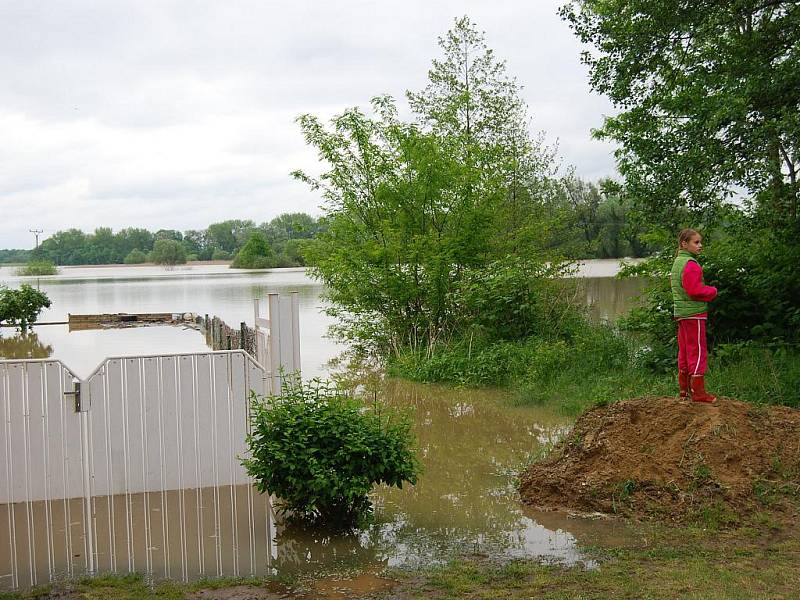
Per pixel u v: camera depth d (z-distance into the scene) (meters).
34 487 7.14
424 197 17.06
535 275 16.67
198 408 7.47
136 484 7.36
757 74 11.71
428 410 11.75
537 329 16.00
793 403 9.44
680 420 7.16
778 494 6.52
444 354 15.23
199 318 28.33
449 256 16.44
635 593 4.81
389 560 5.67
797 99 11.59
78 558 5.77
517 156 22.53
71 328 29.02
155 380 7.36
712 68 12.47
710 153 11.56
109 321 31.00
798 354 11.36
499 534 6.22
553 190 24.14
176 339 24.05
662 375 12.16
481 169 17.69
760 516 6.19
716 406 7.27
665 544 5.79
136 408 7.33
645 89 12.98
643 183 12.80
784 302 12.18
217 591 5.11
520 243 18.86
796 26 11.93
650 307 13.66
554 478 7.08
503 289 16.08
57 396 7.15
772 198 13.12
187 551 5.91
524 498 7.16
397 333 17.33
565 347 13.99
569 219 24.88
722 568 5.21
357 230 17.98
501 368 13.96
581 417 7.82
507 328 15.96
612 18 12.65
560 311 16.73
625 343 14.45
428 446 9.52
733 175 11.64
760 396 9.76
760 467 6.76
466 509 6.96
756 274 12.59
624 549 5.71
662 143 12.52
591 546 5.81
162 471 7.42
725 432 6.94
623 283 40.50
